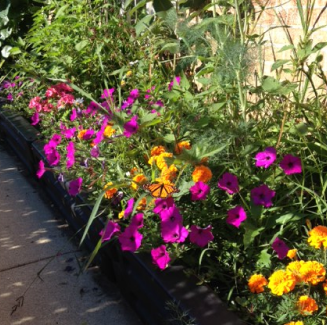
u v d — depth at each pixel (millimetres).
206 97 2758
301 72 2520
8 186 3799
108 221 2074
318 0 2711
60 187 3109
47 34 4199
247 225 2031
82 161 2648
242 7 2762
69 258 2795
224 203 2209
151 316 2133
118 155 2621
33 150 3605
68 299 2455
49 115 3721
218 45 2449
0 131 4746
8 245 2967
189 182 2125
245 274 2023
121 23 3635
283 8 2912
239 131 2254
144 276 2117
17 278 2641
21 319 2330
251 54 2246
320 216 2068
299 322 1593
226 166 2291
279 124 2404
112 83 3729
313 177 2361
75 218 2885
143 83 3096
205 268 2104
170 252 2072
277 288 1706
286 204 2211
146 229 2229
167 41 3084
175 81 2629
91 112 3104
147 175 2451
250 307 1882
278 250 1914
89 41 3807
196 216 2203
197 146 2016
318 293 1810
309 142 2301
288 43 2898
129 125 2373
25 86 4621
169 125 2498
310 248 1981
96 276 2621
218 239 2207
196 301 1877
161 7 2889
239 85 2252
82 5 3967
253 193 2061
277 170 2238
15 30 5441
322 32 2721
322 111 2457
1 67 5621
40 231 3113
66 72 3924
